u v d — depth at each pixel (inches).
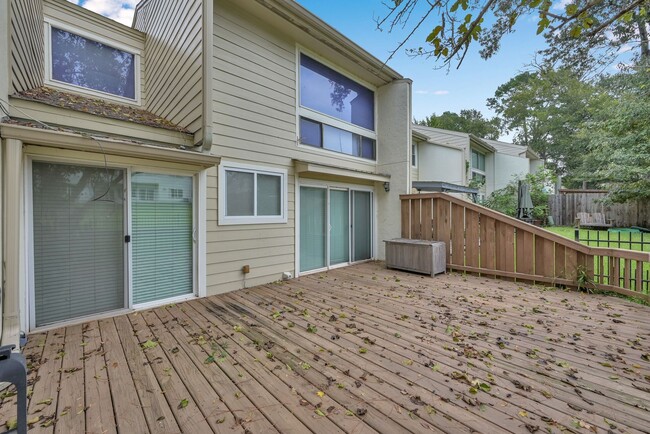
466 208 256.2
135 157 153.0
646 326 136.5
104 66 222.1
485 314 154.3
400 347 116.8
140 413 79.1
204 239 188.2
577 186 877.8
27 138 115.5
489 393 86.7
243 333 131.1
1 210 110.3
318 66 266.2
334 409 79.9
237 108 204.5
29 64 161.9
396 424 74.2
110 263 156.1
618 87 272.7
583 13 96.0
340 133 288.8
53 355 111.3
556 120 634.2
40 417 77.2
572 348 115.0
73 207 145.6
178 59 197.9
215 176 194.1
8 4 123.8
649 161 334.3
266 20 220.7
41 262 137.2
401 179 311.6
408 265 260.7
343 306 168.7
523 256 225.0
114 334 130.6
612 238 354.9
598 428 72.4
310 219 261.4
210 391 88.6
